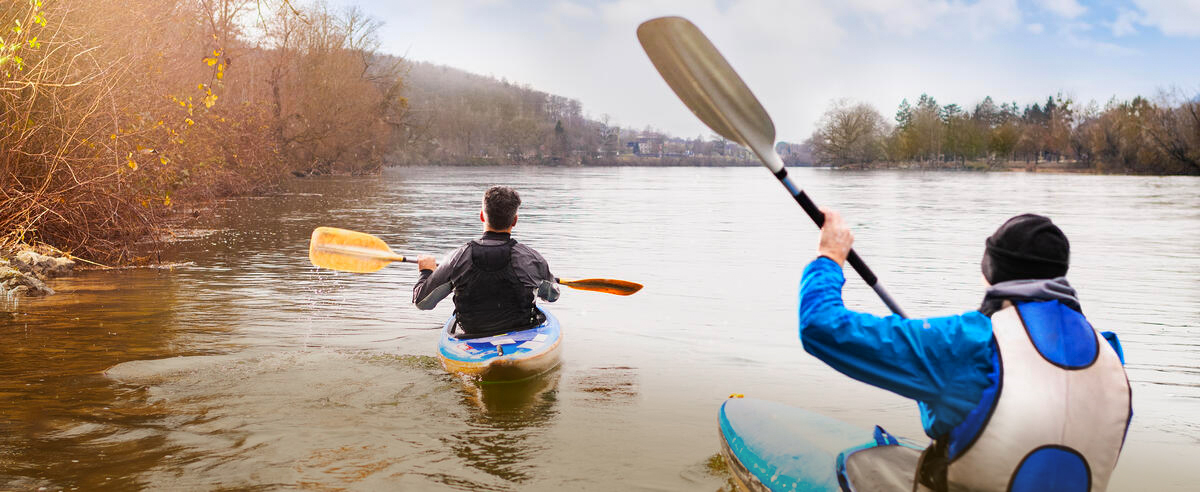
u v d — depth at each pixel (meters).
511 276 4.36
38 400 3.55
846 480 2.06
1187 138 59.19
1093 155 77.88
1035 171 79.69
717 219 15.61
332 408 3.52
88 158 7.98
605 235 12.21
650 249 10.35
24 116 7.62
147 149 8.30
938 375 1.66
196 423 3.27
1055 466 1.58
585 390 3.91
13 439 3.03
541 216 16.27
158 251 9.22
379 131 40.41
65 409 3.42
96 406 3.48
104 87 7.98
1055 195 26.95
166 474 2.71
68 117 7.76
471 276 4.32
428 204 19.44
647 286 7.27
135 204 9.04
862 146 101.88
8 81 7.00
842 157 103.12
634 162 165.62
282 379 3.97
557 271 8.28
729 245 10.87
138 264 8.17
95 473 2.70
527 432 3.26
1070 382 1.57
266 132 23.02
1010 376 1.59
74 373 4.02
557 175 58.81
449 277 4.32
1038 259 1.67
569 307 6.18
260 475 2.73
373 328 5.21
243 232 11.69
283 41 29.14
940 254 9.98
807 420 2.63
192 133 12.18
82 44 7.85
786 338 5.13
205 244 10.08
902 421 3.51
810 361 4.55
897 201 23.23
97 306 5.87
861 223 14.99
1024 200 23.61
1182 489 2.80
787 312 6.02
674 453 3.03
